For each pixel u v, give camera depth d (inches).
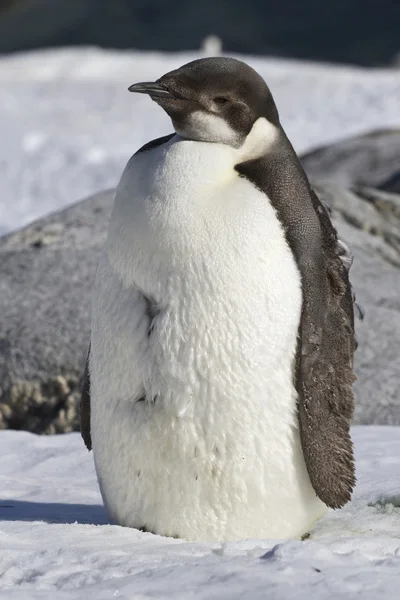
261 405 621.0
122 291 634.8
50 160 3120.1
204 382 617.3
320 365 628.1
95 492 822.5
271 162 631.8
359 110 4089.6
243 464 627.2
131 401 639.8
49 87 4726.9
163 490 641.0
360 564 521.3
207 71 625.6
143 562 533.3
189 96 621.0
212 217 606.2
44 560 540.1
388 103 4237.2
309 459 628.1
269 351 615.5
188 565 522.3
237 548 563.8
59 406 1195.9
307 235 627.5
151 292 621.9
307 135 3567.9
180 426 624.4
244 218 608.4
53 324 1232.2
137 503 652.7
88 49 6200.8
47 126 3737.7
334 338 638.5
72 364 1197.7
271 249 612.1
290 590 479.2
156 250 613.0
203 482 632.4
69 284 1291.8
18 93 4576.8
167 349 617.9
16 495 802.2
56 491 817.5
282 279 614.2
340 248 677.9
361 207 1610.5
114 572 514.3
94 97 4431.6
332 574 502.3
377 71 5556.1
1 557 545.6
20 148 3280.0
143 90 623.2
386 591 478.0
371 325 1251.8
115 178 2930.6
